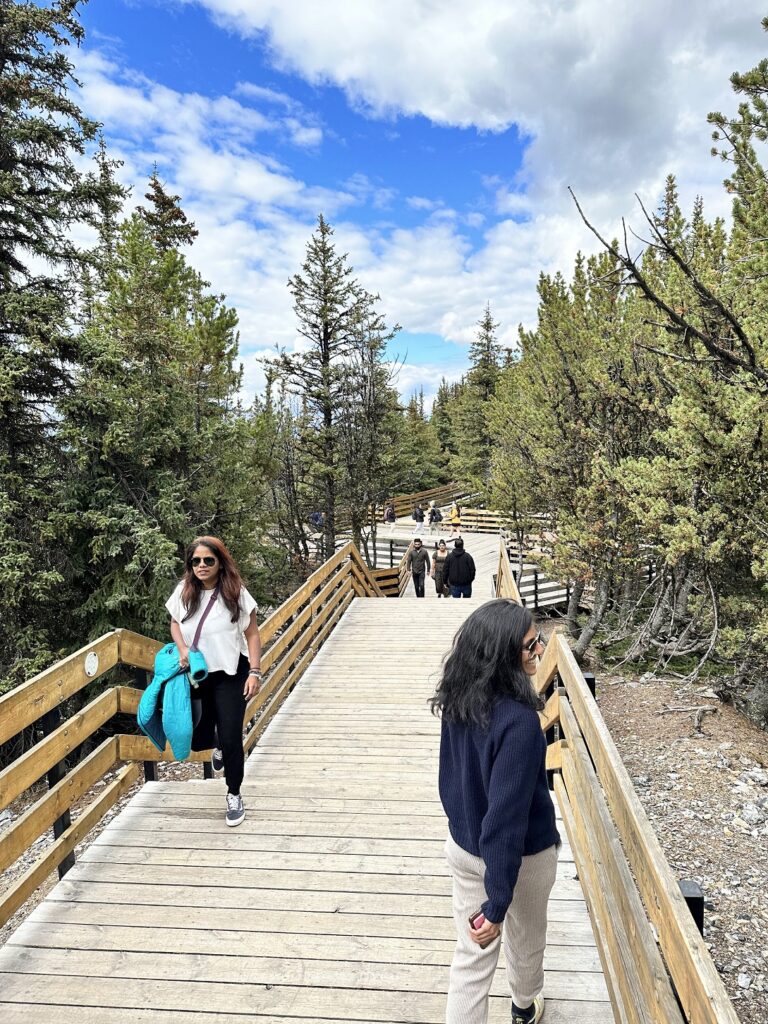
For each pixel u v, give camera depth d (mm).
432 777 4711
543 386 12891
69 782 3467
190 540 9922
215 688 3842
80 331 9000
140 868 3463
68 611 9367
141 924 3012
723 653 8875
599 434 11500
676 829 5906
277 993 2602
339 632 9656
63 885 3309
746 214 6094
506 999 2586
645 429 10977
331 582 9617
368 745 5402
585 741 3217
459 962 2016
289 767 4918
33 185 9062
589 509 11414
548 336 12289
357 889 3277
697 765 7055
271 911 3105
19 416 9055
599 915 2588
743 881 5129
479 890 1947
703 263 8445
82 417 9008
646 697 9406
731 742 7555
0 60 8633
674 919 1535
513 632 1862
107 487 9320
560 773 3938
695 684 9914
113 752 3982
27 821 3043
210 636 3740
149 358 10203
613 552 11086
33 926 3000
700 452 7207
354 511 21109
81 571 9125
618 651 12820
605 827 2445
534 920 2113
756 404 6395
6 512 8164
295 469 21109
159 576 8719
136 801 4227
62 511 8883
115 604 8656
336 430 20969
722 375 7391
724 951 4449
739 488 7203
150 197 22906
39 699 3170
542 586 19000
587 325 11672
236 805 3922
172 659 3758
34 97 8445
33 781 3113
